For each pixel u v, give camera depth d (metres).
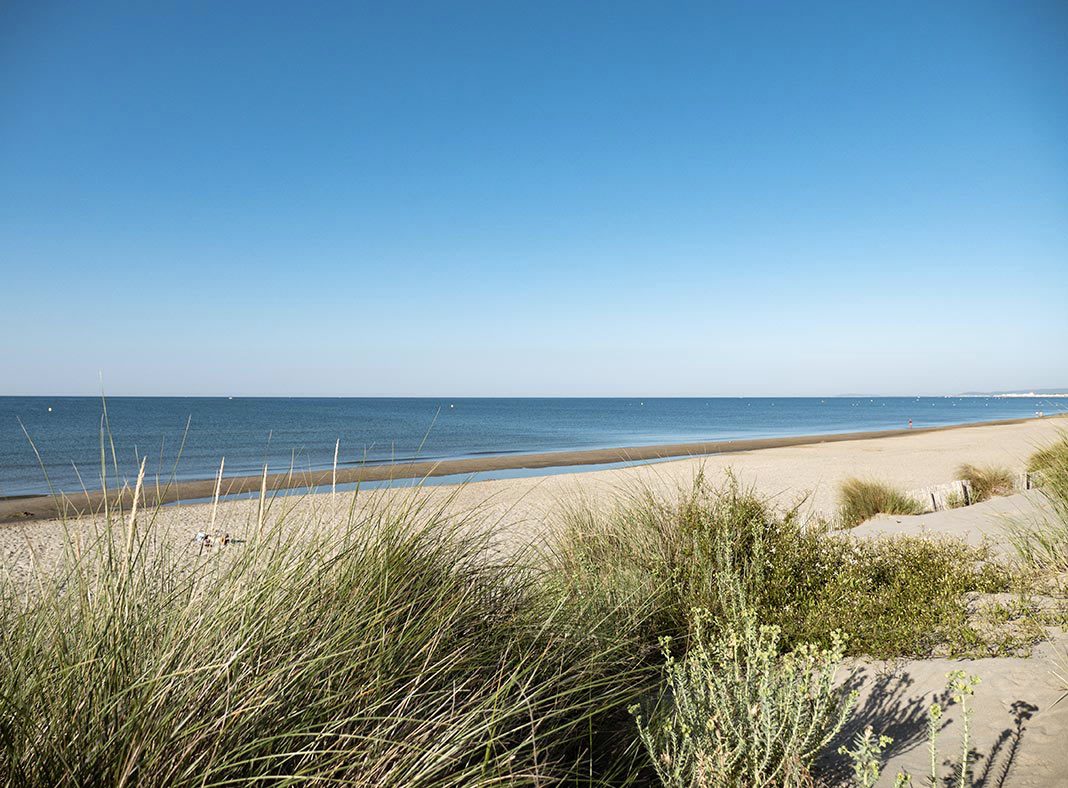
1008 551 5.49
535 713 2.35
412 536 2.66
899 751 2.56
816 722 2.35
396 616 2.32
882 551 5.25
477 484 15.79
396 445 36.62
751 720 2.31
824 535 5.55
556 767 2.26
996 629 3.59
